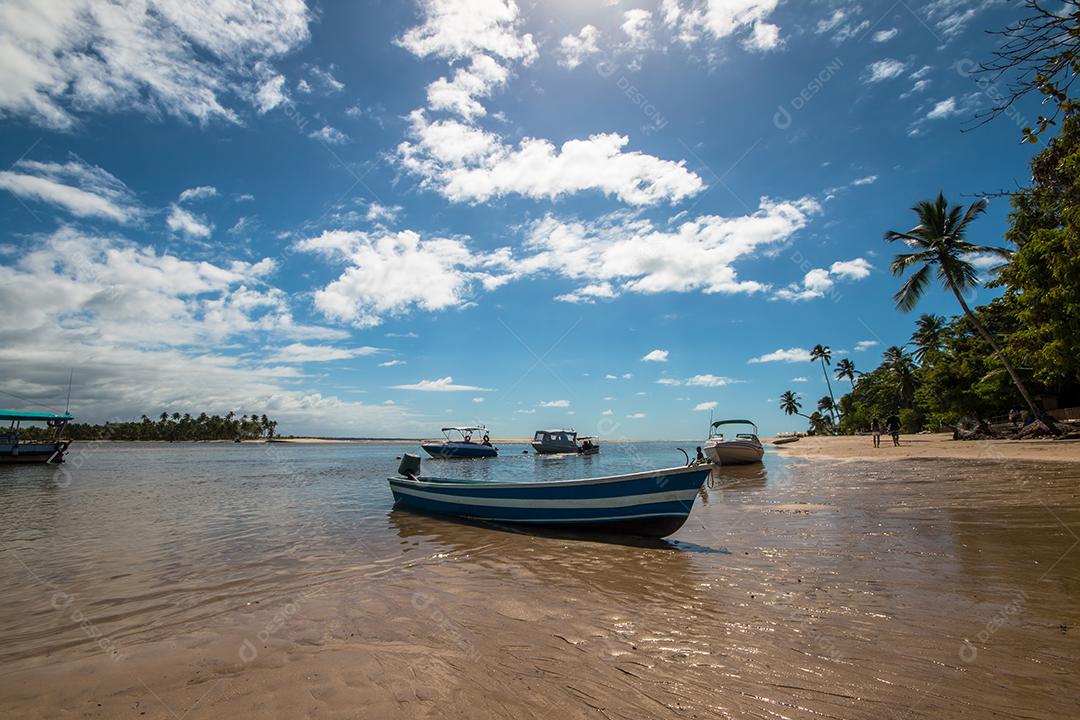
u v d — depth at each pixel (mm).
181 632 5570
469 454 47969
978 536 8500
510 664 4551
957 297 28859
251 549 9672
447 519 12859
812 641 4824
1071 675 3998
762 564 7660
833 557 7785
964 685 3908
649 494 9852
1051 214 20250
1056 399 32531
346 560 8750
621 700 3875
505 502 11898
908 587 6242
